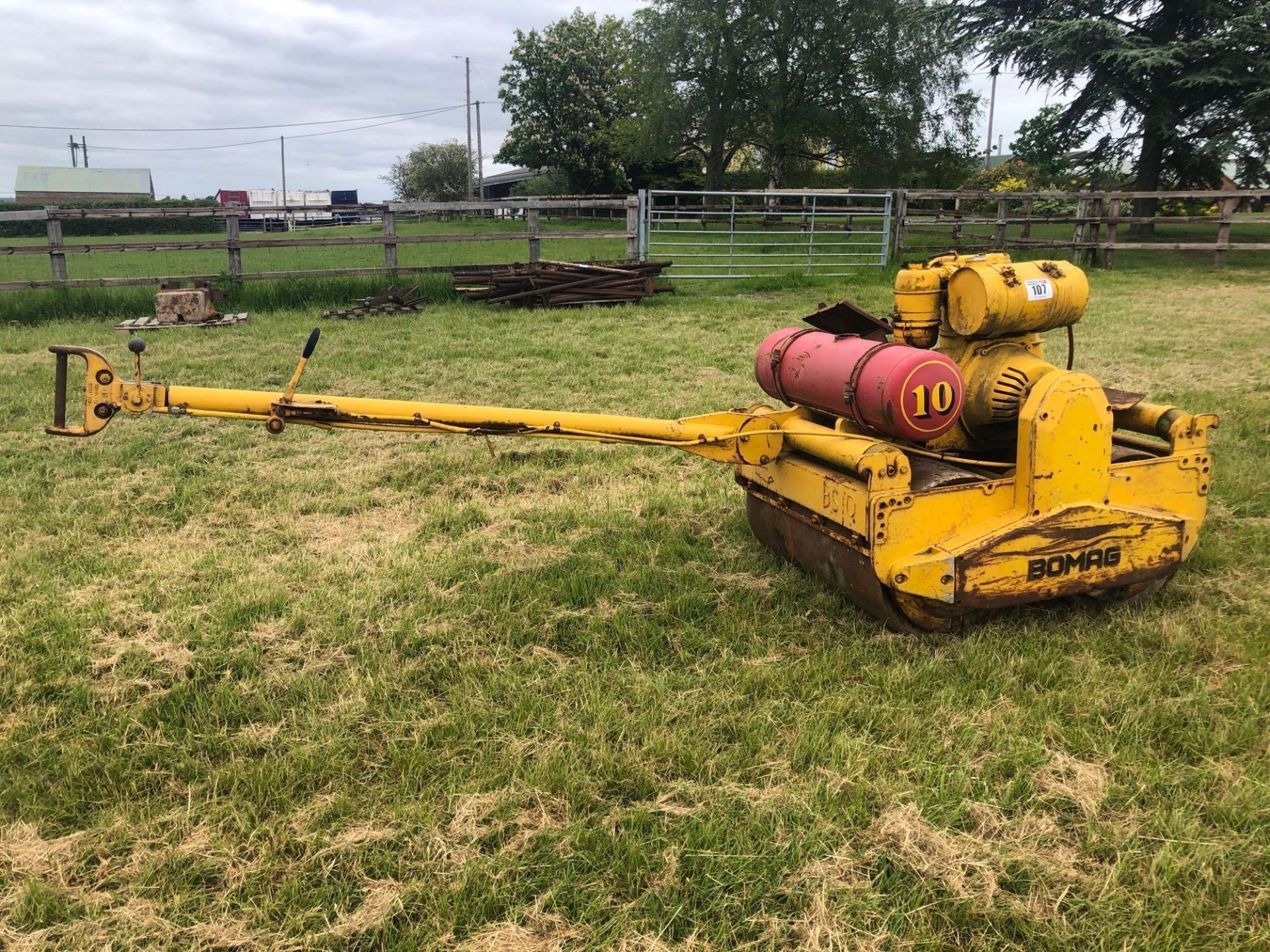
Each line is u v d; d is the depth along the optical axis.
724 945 2.33
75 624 3.98
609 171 49.94
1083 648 3.78
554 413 3.87
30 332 11.88
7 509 5.47
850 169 39.75
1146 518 3.84
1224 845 2.63
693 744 3.13
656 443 4.00
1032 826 2.75
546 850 2.64
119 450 6.72
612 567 4.64
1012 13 29.91
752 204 38.53
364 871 2.58
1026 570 3.66
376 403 3.65
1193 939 2.34
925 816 2.78
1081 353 10.10
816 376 3.91
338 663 3.73
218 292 13.48
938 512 3.61
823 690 3.46
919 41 35.53
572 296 14.09
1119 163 29.47
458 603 4.24
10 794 2.91
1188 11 26.17
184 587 4.39
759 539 4.82
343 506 5.60
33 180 66.81
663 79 37.56
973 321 3.74
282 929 2.39
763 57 36.19
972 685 3.46
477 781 2.95
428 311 13.52
